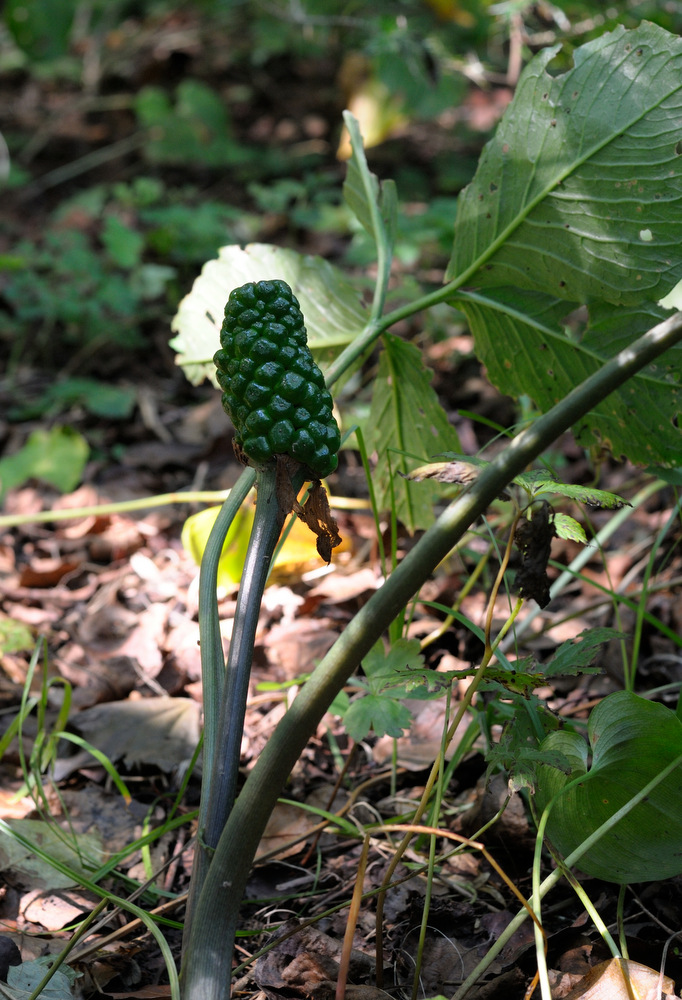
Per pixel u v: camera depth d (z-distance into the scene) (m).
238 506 1.10
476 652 1.37
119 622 1.51
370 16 2.96
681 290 1.51
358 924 1.15
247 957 1.14
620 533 1.58
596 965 1.08
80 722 1.32
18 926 1.17
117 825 1.25
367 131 2.86
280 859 1.21
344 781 1.27
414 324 2.33
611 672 1.32
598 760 1.08
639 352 1.02
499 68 2.80
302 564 1.47
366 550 1.58
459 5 2.57
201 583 1.08
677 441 1.19
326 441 1.05
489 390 2.05
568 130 1.16
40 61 3.75
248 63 4.29
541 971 1.06
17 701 1.36
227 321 1.05
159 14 4.42
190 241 2.64
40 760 1.27
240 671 1.05
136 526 1.77
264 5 3.49
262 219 3.18
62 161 3.81
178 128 3.60
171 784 1.28
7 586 1.64
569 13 1.95
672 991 1.08
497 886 1.17
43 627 1.52
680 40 1.12
